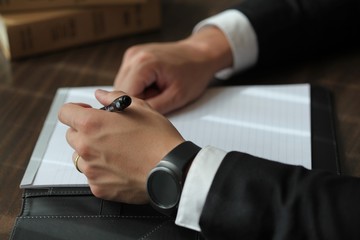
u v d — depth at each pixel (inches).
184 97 33.4
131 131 26.0
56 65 39.9
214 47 37.0
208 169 23.5
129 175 25.4
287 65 39.4
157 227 25.3
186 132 31.3
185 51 36.0
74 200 27.0
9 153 31.2
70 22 40.9
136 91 32.7
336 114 33.7
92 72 38.9
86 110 27.0
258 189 22.3
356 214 21.1
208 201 22.5
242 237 21.9
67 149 30.3
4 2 39.5
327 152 29.9
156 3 42.8
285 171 23.0
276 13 38.4
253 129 31.6
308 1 39.2
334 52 40.8
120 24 42.5
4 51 41.4
